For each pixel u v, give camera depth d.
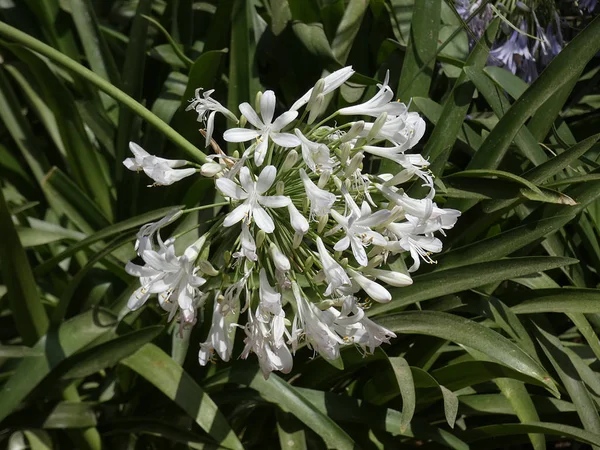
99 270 0.58
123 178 0.59
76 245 0.48
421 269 0.51
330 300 0.36
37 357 0.45
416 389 0.50
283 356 0.36
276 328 0.35
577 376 0.50
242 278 0.36
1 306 0.55
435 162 0.50
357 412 0.48
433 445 0.52
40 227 0.57
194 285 0.35
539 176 0.50
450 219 0.38
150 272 0.35
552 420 0.53
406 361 0.47
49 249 0.59
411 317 0.48
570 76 0.51
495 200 0.51
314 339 0.36
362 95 0.59
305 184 0.35
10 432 0.47
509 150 0.58
